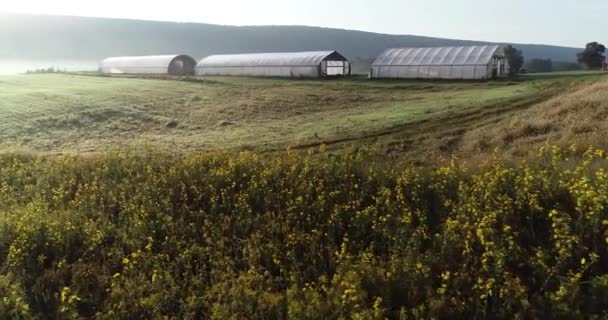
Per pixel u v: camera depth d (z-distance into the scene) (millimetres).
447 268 6707
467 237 7039
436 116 22859
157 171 12750
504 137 16719
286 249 7984
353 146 18859
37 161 14859
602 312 5484
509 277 6059
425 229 7680
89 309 7086
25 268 7977
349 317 6027
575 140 13078
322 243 7934
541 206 7566
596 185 7457
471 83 42000
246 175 11016
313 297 6438
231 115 32438
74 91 41219
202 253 8102
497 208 7711
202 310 6777
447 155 16031
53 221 9375
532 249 6742
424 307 5996
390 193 9031
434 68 49875
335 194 9391
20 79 52094
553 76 45344
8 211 10344
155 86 45875
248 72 62406
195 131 28594
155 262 7930
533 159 10344
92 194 11336
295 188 9977
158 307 6715
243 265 7801
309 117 29562
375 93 37938
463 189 8609
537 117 18531
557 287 6012
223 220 9203
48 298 7156
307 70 57000
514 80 42562
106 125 30891
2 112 31828
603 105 17281
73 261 8367
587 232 6613
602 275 5992
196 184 11047
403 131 20656
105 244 8859
